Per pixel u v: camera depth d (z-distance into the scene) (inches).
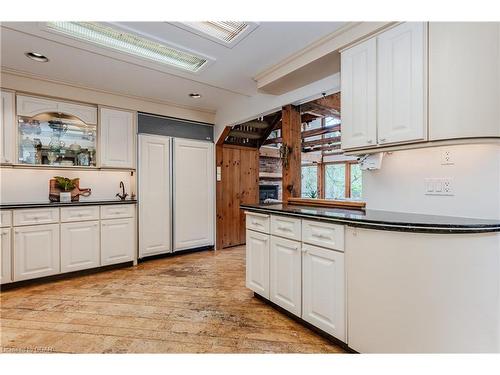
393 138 70.6
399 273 58.5
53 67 108.6
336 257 69.7
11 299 100.5
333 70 97.7
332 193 349.1
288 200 118.9
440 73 63.1
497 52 58.5
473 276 55.4
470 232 54.6
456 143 62.7
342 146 83.1
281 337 75.5
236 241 191.0
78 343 72.3
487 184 67.1
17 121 116.4
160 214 155.9
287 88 115.8
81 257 127.3
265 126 194.9
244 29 81.8
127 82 125.0
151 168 152.5
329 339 74.2
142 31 83.4
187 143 166.2
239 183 192.4
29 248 113.9
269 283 92.5
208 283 118.3
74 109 130.0
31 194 128.6
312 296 76.2
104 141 137.3
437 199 74.9
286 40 87.7
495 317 57.1
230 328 80.4
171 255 161.9
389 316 59.7
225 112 167.0
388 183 85.5
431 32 64.2
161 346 71.2
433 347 55.7
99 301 99.0
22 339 74.0
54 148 131.1
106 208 135.6
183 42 89.4
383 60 72.4
